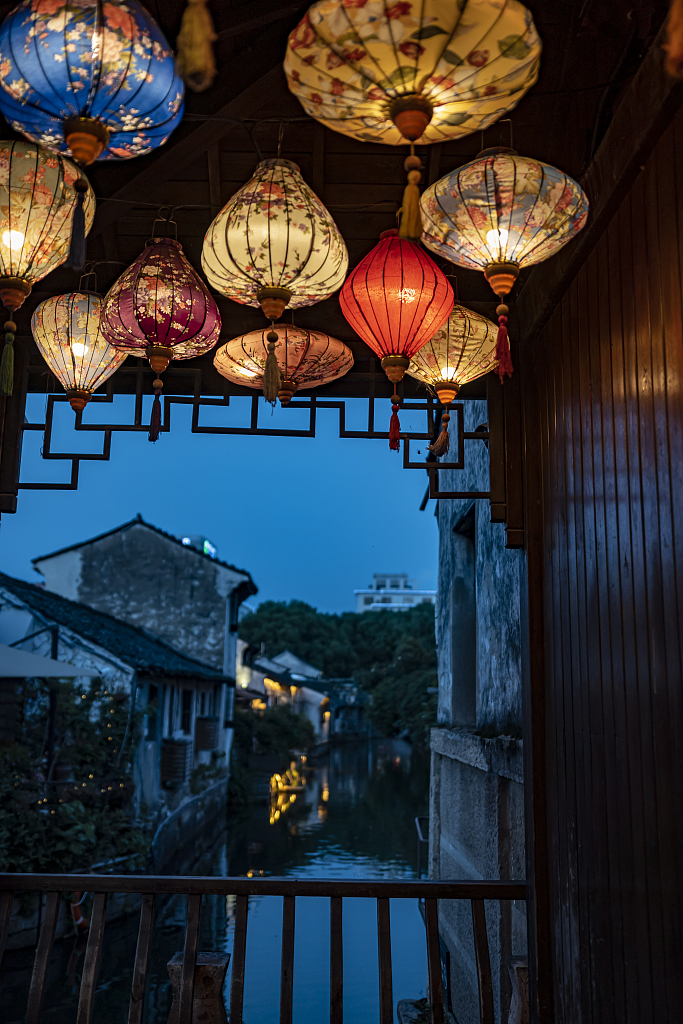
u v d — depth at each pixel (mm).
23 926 8352
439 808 7730
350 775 32094
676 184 2168
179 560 22344
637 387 2480
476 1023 5418
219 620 22062
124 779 12023
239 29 2676
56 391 4047
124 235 3441
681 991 2133
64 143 1921
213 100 2775
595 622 2861
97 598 21953
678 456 2186
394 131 1866
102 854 10141
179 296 2721
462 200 2139
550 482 3455
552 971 3322
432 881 3525
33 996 3277
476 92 1755
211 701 21094
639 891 2426
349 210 3375
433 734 7770
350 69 1708
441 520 8406
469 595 7352
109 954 8680
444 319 2691
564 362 3264
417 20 1602
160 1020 6953
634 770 2480
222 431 3812
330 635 76438
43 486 3744
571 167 2848
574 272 3070
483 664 6188
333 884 3465
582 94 2668
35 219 2260
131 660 13828
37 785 9789
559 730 3277
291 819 19781
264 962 8117
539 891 3393
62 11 1734
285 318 3812
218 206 3309
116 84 1775
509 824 5113
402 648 52719
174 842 13664
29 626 13906
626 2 2250
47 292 3590
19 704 10750
